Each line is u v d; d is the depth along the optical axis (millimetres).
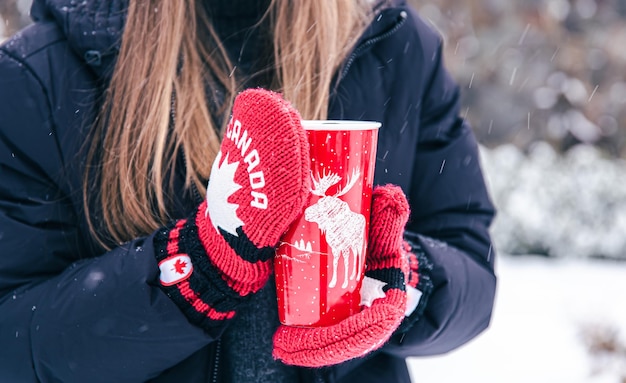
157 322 1132
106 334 1157
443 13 8242
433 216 1504
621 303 5930
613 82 8539
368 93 1431
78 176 1309
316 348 1018
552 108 8477
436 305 1319
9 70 1292
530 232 7570
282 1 1354
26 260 1273
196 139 1291
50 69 1304
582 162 7730
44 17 1377
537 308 5871
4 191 1274
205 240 1079
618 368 4223
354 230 1030
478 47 8289
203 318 1136
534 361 4844
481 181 1549
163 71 1274
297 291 1046
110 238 1309
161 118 1272
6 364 1223
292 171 962
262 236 991
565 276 6840
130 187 1275
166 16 1271
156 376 1244
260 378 1305
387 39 1460
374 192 1093
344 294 1048
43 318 1193
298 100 1343
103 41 1306
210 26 1360
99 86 1330
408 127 1464
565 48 8367
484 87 8359
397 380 1395
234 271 1047
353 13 1414
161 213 1286
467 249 1480
